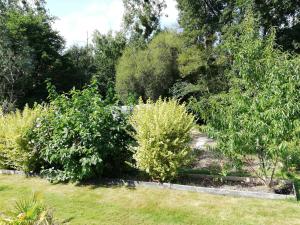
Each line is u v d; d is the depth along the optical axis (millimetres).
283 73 5312
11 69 24406
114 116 6902
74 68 33438
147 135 6277
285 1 13938
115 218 4898
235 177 6332
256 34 6199
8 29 24672
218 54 15008
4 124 8109
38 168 7543
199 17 17422
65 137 6543
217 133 5859
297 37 14664
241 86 6012
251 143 5590
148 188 6180
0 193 6273
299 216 4703
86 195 5953
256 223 4539
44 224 3146
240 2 14156
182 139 6348
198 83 16094
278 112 5070
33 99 27219
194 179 6543
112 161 7023
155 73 22156
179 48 20969
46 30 30688
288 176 6359
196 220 4727
